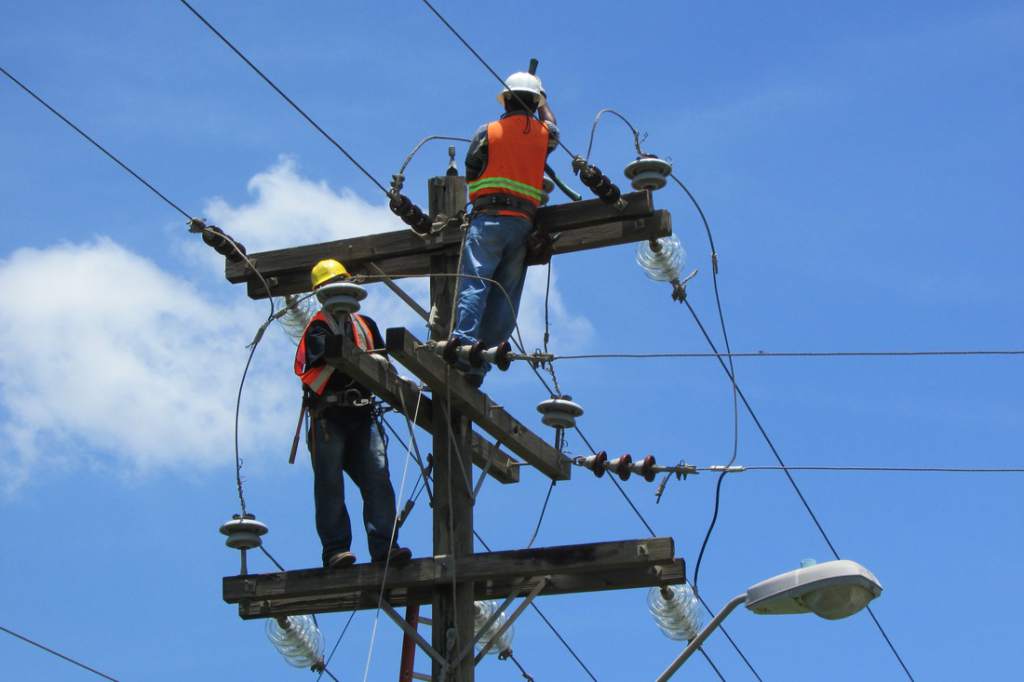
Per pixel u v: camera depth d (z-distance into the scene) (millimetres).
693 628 14477
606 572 13117
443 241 14070
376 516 13133
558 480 14305
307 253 14406
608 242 13875
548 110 14219
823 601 11398
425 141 13945
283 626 14055
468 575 12852
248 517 13336
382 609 12953
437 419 13500
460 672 12945
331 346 12625
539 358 13305
